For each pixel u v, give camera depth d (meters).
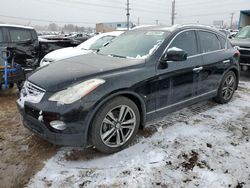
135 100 3.26
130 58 3.53
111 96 2.89
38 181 2.60
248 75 8.05
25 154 3.09
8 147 3.25
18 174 2.71
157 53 3.46
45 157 3.02
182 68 3.71
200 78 4.13
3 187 2.51
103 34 7.49
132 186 2.53
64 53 6.52
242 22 13.04
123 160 2.96
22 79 5.26
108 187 2.51
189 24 4.23
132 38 4.15
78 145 2.82
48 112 2.69
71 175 2.69
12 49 7.16
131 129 3.23
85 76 2.90
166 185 2.54
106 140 2.99
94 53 4.13
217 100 4.90
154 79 3.33
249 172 2.75
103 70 3.04
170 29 3.95
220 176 2.67
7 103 5.01
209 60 4.26
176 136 3.52
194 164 2.88
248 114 4.43
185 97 3.93
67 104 2.67
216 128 3.81
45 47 9.65
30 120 2.95
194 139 3.45
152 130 3.70
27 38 8.07
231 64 4.81
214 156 3.04
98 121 2.85
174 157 3.02
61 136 2.73
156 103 3.46
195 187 2.51
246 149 3.22
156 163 2.90
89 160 2.96
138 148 3.21
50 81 2.89
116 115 3.08
